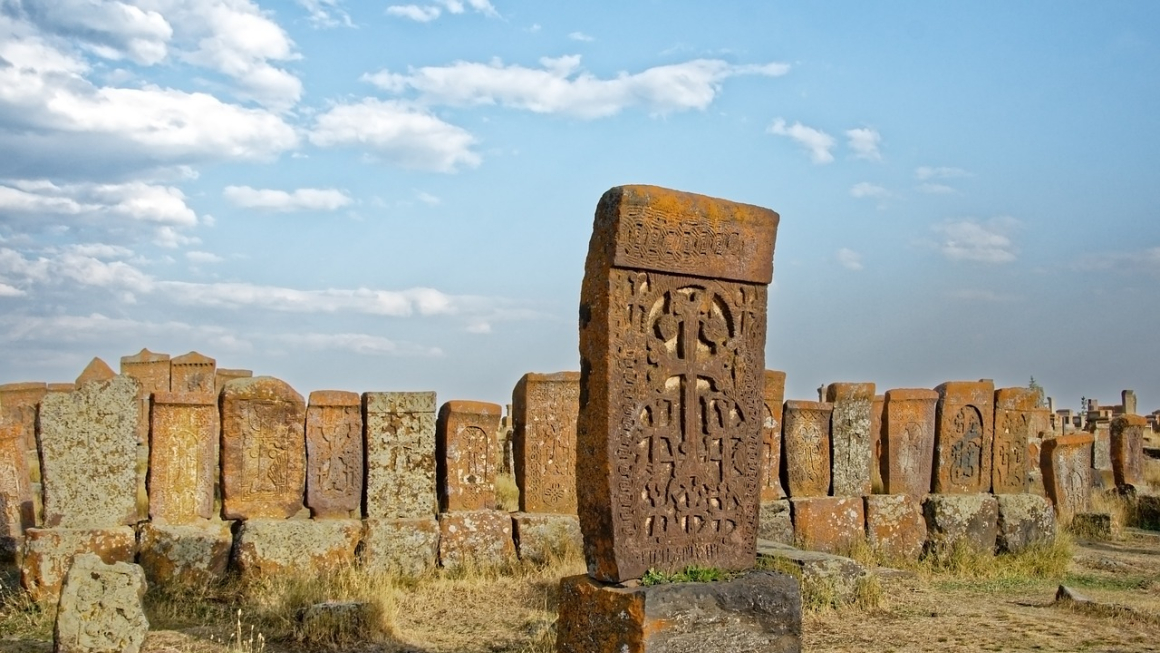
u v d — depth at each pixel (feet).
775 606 21.86
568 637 21.54
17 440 37.91
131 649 25.57
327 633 27.55
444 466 38.22
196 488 34.42
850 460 42.04
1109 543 48.34
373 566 35.35
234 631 28.09
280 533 34.45
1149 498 55.16
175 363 72.33
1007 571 39.78
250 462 35.27
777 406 41.34
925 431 42.83
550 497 39.47
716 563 22.95
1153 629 28.12
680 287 22.72
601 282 21.58
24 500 38.37
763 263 24.16
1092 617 29.99
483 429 38.78
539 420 39.55
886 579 36.88
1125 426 58.70
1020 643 26.48
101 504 32.89
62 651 25.17
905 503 41.98
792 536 40.19
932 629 28.25
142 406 68.85
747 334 23.99
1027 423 44.39
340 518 36.32
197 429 34.55
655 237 21.93
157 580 32.73
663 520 22.15
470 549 37.24
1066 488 52.13
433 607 31.96
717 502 23.22
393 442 37.06
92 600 25.62
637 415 21.76
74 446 32.65
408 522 36.50
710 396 23.17
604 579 21.44
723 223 23.16
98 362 64.03
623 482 21.43
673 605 20.53
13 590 32.14
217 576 33.47
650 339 22.13
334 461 36.55
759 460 24.02
